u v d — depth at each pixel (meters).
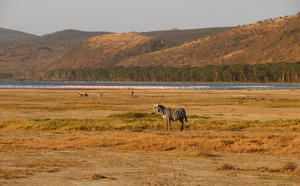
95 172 28.39
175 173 28.33
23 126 54.47
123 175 27.52
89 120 61.50
